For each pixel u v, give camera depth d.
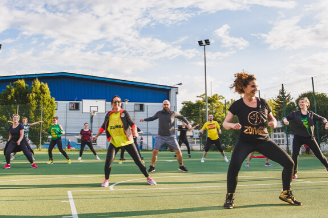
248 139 3.71
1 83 32.75
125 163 11.01
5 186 5.37
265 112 3.70
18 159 13.11
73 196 4.40
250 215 3.24
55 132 10.85
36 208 3.62
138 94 34.59
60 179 6.42
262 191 4.79
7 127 24.59
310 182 5.80
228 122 3.74
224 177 6.78
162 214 3.32
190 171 8.26
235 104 3.74
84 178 6.60
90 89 33.78
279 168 9.06
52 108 27.77
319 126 16.17
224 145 24.61
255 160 12.62
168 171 8.24
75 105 32.62
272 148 3.69
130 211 3.47
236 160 3.63
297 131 6.59
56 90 33.22
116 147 5.55
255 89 3.60
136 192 4.74
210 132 11.72
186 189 5.03
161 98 35.03
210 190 4.93
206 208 3.62
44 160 12.65
